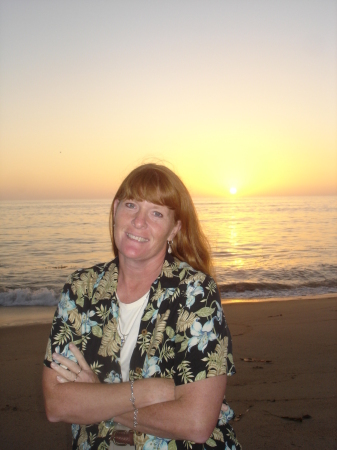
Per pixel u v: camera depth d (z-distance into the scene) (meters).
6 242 22.89
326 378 4.39
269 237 25.62
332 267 15.30
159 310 1.62
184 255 1.92
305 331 6.48
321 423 3.38
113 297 1.70
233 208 66.44
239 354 5.26
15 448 3.10
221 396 1.52
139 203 1.76
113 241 1.95
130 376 1.58
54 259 18.02
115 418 1.54
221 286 11.88
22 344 5.93
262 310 8.27
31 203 80.62
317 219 39.47
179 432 1.47
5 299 9.97
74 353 1.61
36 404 3.83
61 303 1.74
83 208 56.75
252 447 3.04
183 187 1.84
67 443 3.17
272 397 3.90
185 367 1.51
